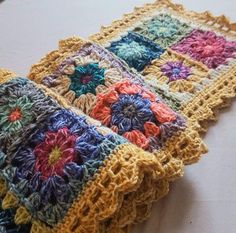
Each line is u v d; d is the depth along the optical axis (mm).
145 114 749
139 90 800
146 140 723
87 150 635
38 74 891
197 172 738
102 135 656
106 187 591
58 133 675
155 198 656
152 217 676
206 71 947
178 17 1117
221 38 1029
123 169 599
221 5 1179
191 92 896
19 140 693
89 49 910
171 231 654
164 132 729
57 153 654
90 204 593
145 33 1072
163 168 654
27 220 639
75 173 617
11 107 741
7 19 1195
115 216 614
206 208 680
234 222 657
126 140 667
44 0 1259
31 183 649
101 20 1169
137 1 1232
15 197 656
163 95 883
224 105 868
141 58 989
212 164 750
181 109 858
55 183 624
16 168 673
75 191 609
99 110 783
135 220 653
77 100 817
